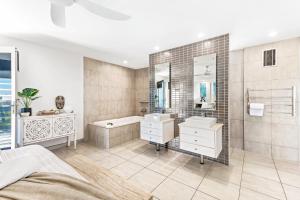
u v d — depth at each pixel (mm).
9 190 895
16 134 2555
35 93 2670
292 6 1669
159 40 2682
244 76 2982
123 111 4789
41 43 2867
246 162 2490
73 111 3303
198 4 1653
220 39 2473
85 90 3717
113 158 2684
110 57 3799
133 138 3928
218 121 2514
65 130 2953
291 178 1995
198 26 2156
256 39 2590
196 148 2273
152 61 3439
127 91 4945
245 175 2084
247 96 2947
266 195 1669
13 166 1087
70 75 3416
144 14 1853
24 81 2742
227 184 1881
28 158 1220
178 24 2104
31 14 1854
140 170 2242
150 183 1910
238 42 2721
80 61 3605
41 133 2607
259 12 1796
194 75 2770
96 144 3465
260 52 2811
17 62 2520
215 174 2119
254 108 2801
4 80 2453
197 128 2258
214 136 2100
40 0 1586
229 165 2389
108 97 4309
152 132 2854
